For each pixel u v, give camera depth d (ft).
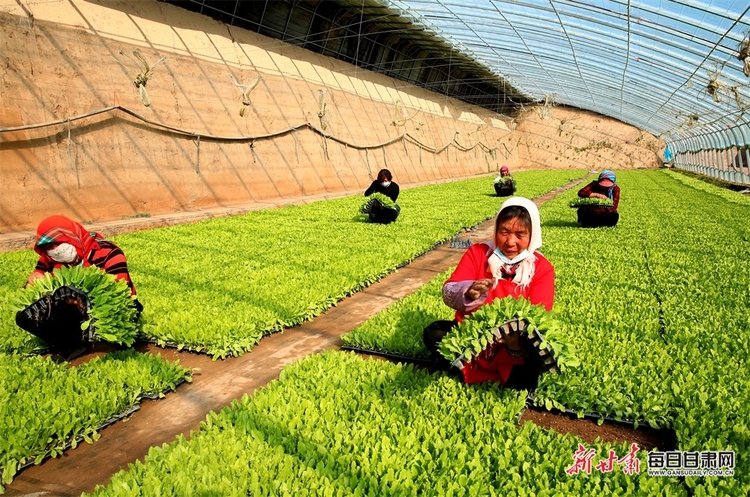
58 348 18.03
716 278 26.84
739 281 25.77
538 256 14.46
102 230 42.04
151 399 15.03
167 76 54.19
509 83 136.67
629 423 13.38
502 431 12.21
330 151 80.43
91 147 46.01
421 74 119.34
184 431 13.44
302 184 72.84
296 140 72.38
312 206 60.18
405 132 106.73
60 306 15.90
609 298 23.27
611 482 10.50
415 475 10.66
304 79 76.28
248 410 12.96
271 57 70.74
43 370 15.69
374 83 98.73
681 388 14.21
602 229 43.88
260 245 36.04
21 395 13.94
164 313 20.84
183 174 54.75
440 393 14.10
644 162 176.04
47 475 11.75
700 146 134.82
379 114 97.40
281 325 20.40
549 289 14.12
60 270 15.90
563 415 13.91
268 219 49.65
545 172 154.20
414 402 13.42
